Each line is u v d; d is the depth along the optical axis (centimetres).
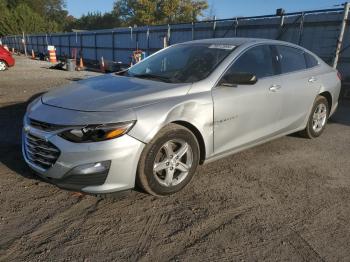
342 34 1077
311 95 516
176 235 293
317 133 564
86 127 300
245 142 422
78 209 329
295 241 288
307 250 277
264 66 446
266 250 276
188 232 297
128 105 323
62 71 1953
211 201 350
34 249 270
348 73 1150
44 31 7619
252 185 389
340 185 396
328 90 550
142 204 340
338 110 844
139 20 5938
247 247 279
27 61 2873
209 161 390
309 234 298
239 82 372
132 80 399
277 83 450
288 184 395
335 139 571
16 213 318
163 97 344
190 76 390
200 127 361
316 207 344
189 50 446
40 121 321
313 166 450
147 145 322
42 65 2361
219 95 377
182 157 362
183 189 373
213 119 371
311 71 523
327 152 505
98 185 309
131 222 310
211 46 439
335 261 264
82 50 3188
